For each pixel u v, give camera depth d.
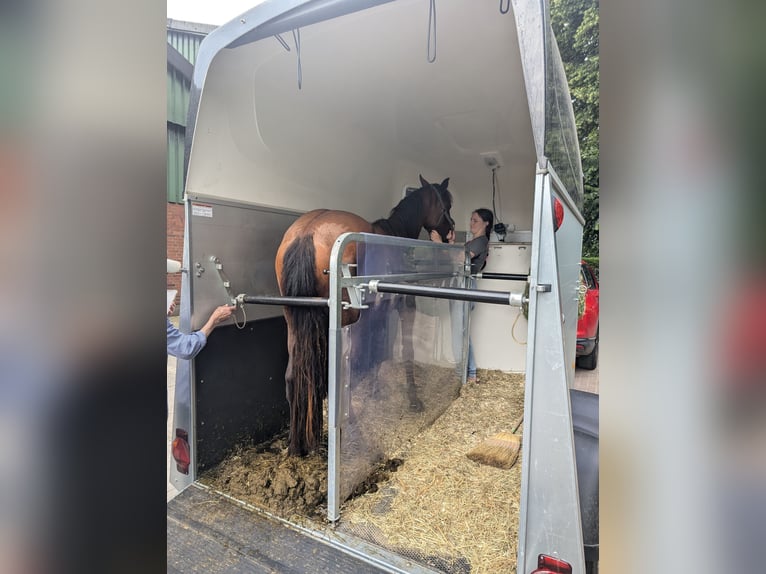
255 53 1.66
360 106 2.43
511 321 3.58
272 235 2.04
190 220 1.60
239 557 1.23
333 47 1.75
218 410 1.80
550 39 0.95
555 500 0.88
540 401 0.88
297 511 1.48
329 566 1.20
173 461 1.72
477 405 2.76
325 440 2.03
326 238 1.70
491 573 1.20
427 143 3.18
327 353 1.86
